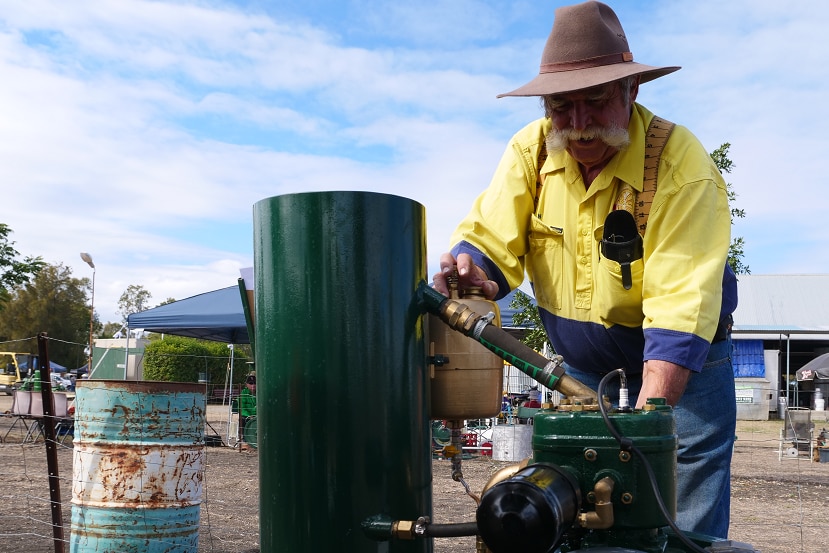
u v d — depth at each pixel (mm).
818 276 30766
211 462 10664
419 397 1496
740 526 6570
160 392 4152
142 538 4070
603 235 1990
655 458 1254
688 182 1917
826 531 6332
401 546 1417
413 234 1514
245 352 24109
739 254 9906
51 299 68125
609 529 1268
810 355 30078
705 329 1763
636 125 2037
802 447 13211
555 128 1997
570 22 1952
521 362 1479
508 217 2150
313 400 1410
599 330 2135
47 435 4539
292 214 1444
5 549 4895
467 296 1687
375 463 1410
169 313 12930
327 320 1415
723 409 2256
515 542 1110
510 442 10344
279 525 1426
